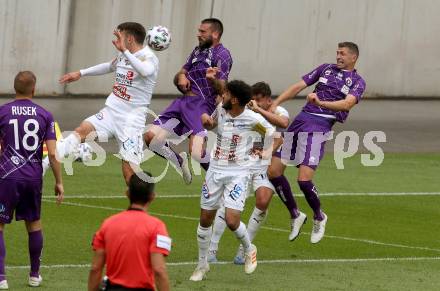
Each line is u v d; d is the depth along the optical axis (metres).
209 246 34.25
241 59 80.50
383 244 38.78
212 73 36.97
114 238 21.59
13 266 32.28
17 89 29.52
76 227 38.53
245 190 31.33
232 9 79.50
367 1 85.25
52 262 33.03
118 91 38.25
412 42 87.81
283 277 32.62
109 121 38.25
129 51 37.69
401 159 60.19
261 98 34.84
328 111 37.53
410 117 77.69
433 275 33.78
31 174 29.30
